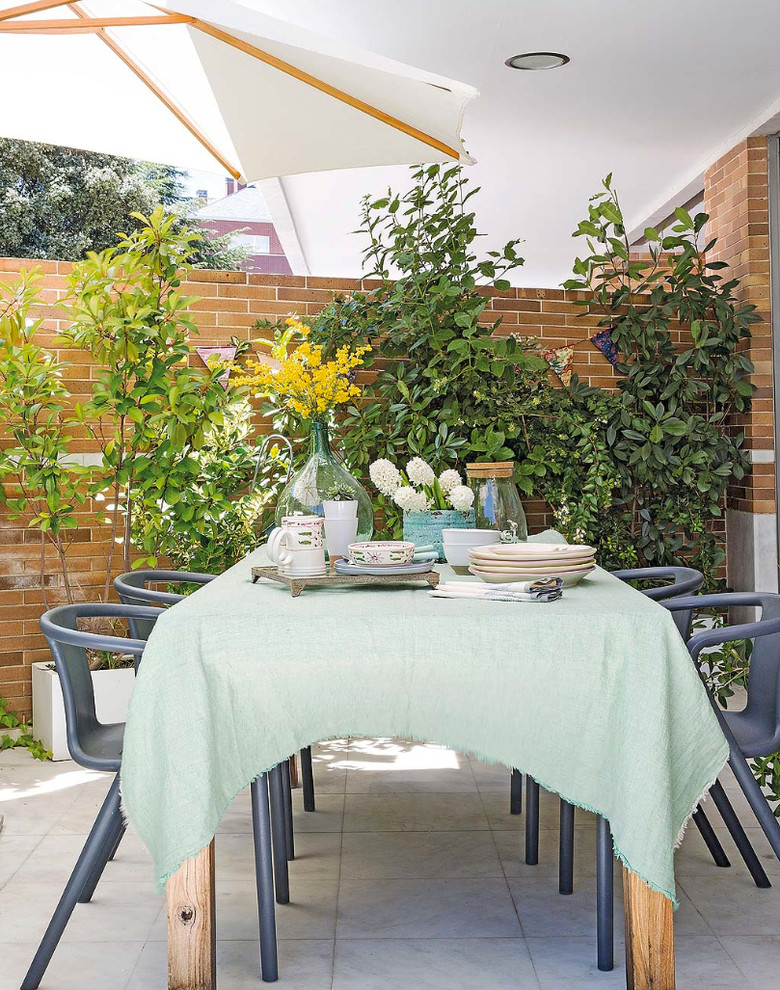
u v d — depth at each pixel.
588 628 2.25
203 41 2.99
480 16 4.35
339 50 2.63
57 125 3.47
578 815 3.62
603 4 4.25
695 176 6.57
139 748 2.22
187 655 2.22
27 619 4.79
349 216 7.94
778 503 5.62
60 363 4.61
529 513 5.44
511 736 2.28
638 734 2.20
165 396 4.55
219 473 4.75
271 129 3.50
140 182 15.91
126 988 2.41
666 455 5.30
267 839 2.43
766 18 4.40
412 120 3.19
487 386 5.09
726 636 2.55
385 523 5.16
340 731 2.30
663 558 5.41
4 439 4.70
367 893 2.93
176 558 4.86
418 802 3.77
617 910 2.81
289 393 3.16
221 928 2.72
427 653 2.27
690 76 5.01
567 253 9.73
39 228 15.33
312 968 2.48
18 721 4.77
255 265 20.00
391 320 5.08
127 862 3.24
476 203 7.57
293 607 2.37
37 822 3.57
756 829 3.42
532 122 5.65
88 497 4.84
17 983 2.43
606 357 5.55
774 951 2.54
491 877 3.04
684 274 5.43
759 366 5.64
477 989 2.37
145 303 4.54
